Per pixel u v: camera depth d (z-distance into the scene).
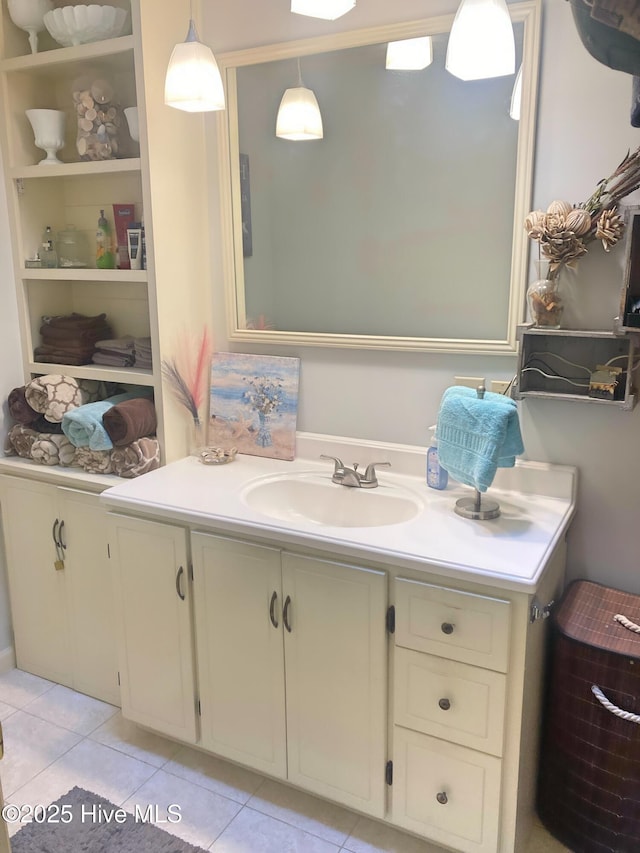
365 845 1.83
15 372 2.52
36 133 2.37
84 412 2.26
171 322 2.26
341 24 2.02
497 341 1.95
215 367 2.43
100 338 2.56
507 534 1.71
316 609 1.78
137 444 2.24
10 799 1.99
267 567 1.84
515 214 1.87
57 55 2.22
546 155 1.81
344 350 2.19
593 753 1.70
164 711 2.15
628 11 1.05
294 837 1.86
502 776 1.62
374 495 2.05
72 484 2.30
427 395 2.09
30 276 2.44
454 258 2.00
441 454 1.85
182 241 2.27
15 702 2.43
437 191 2.00
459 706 1.64
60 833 1.86
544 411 1.93
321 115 2.13
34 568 2.48
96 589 2.34
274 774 1.98
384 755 1.78
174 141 2.19
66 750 2.19
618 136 1.72
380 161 2.07
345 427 2.24
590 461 1.90
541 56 1.77
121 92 2.34
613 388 1.75
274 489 2.17
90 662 2.43
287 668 1.87
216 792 2.02
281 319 2.31
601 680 1.66
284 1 2.09
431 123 1.98
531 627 1.58
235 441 2.41
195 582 1.98
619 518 1.90
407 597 1.65
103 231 2.42
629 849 1.70
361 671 1.75
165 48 2.12
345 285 2.18
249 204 2.29
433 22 1.88
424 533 1.73
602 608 1.82
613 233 1.68
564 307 1.86
